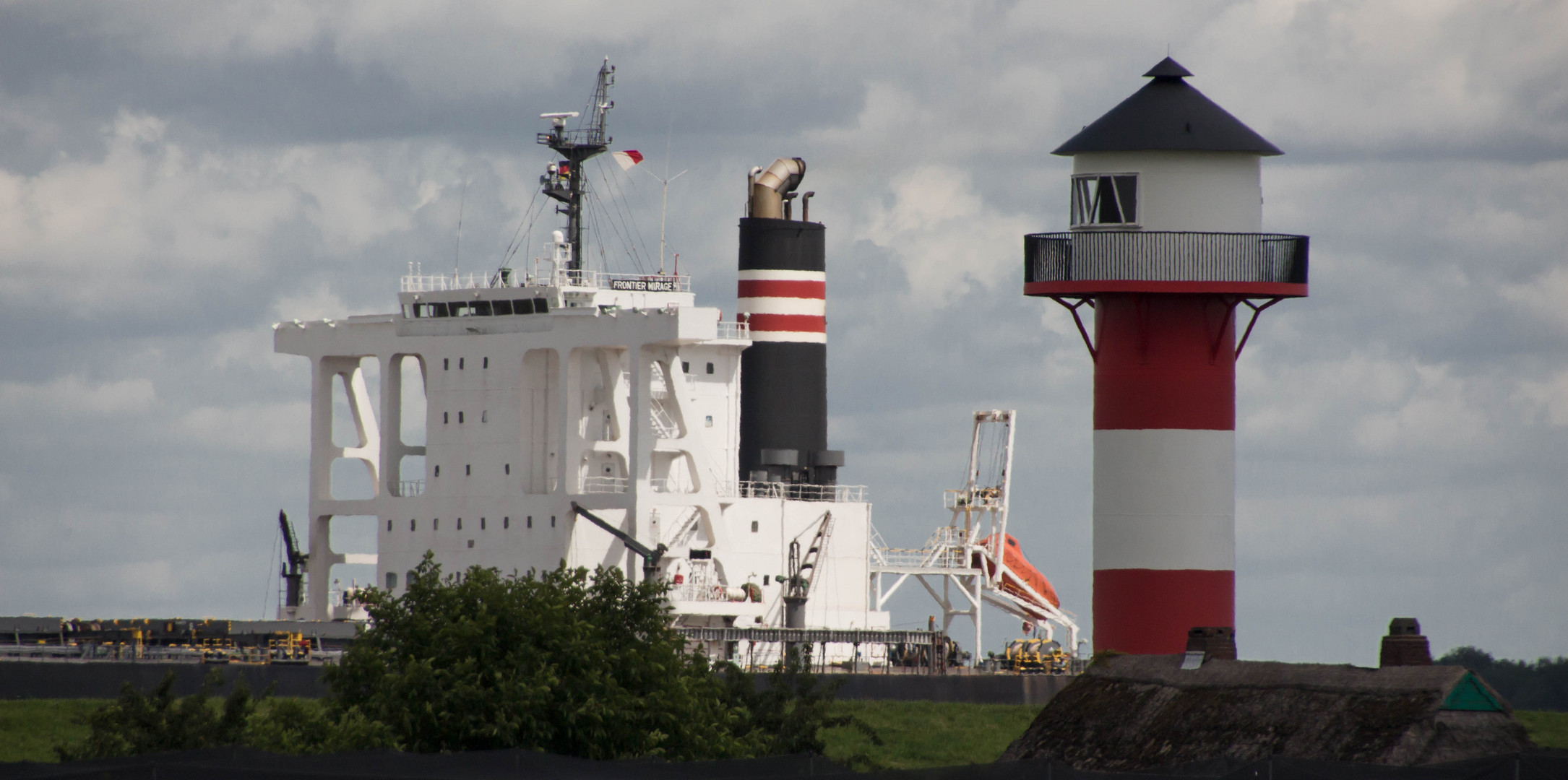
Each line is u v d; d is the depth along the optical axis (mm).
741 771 156125
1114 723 169250
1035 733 175375
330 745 174750
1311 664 161250
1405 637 159500
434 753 164625
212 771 142500
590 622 194125
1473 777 135125
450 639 184875
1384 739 147250
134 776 143125
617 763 153625
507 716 180375
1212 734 159500
